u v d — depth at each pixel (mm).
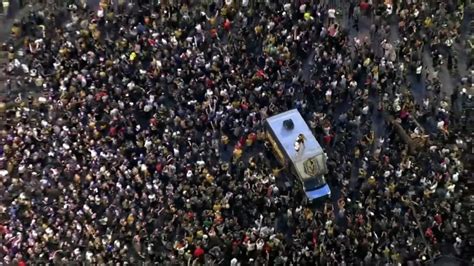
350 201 55969
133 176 55781
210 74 61969
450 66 65312
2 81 62375
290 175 57719
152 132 58844
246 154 59312
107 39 64938
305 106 61281
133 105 60406
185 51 63625
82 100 60062
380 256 53312
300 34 65312
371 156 58500
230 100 60562
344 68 63375
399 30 67062
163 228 54156
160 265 52875
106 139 57875
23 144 57312
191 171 56094
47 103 60250
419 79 64312
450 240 54719
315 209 56312
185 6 66625
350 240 53500
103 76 61594
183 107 60438
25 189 55562
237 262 52562
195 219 54344
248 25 66312
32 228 53156
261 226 54219
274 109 60625
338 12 68375
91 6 68062
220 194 55250
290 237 54406
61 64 62281
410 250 53844
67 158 56594
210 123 59750
